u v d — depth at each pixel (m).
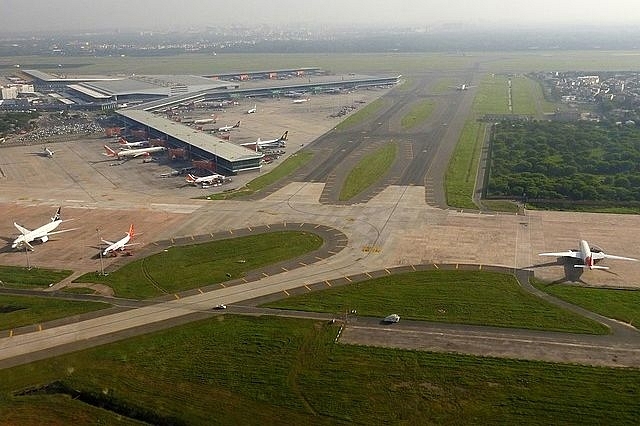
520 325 91.88
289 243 127.12
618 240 125.44
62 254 123.44
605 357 82.56
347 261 117.44
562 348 85.12
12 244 129.25
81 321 95.69
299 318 95.62
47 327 93.94
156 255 121.88
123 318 96.50
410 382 78.56
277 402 75.25
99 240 131.00
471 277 109.12
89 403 76.62
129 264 117.69
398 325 92.81
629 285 104.62
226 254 121.88
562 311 95.75
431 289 104.69
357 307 98.81
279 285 107.56
